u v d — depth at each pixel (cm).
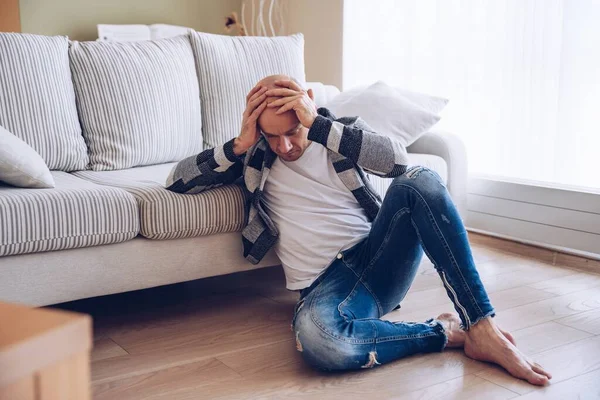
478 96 304
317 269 174
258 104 166
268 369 164
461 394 149
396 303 176
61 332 51
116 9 445
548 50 270
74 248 171
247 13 490
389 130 249
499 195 298
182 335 189
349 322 158
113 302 221
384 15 357
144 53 241
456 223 160
